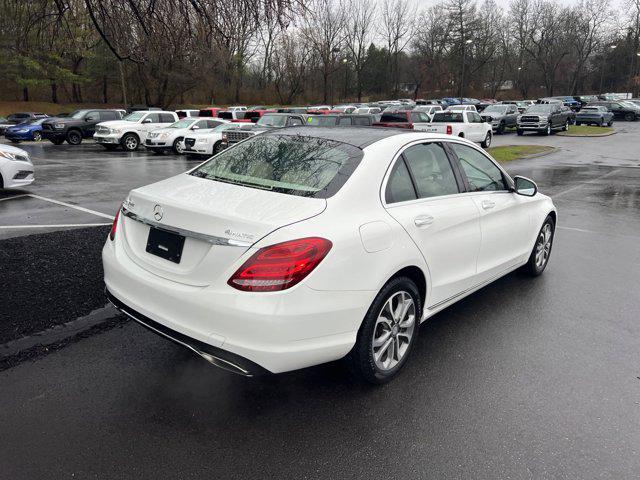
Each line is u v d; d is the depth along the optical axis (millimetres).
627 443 2801
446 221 3664
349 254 2836
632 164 18000
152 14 6871
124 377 3326
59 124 25047
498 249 4512
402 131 3936
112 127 21969
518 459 2652
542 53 88312
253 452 2656
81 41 7750
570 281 5504
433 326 4281
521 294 5066
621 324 4383
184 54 7559
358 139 3592
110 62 46031
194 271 2785
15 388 3156
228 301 2629
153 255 3043
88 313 4238
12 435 2719
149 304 2977
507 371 3545
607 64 96312
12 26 7379
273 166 3387
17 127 27844
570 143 26859
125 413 2947
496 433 2861
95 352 3637
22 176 10156
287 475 2500
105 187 11461
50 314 4188
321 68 61812
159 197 3096
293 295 2627
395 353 3389
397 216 3250
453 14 77688
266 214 2750
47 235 6730
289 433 2816
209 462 2572
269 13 6680
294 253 2625
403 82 87000
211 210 2803
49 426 2807
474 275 4168
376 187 3207
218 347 2680
